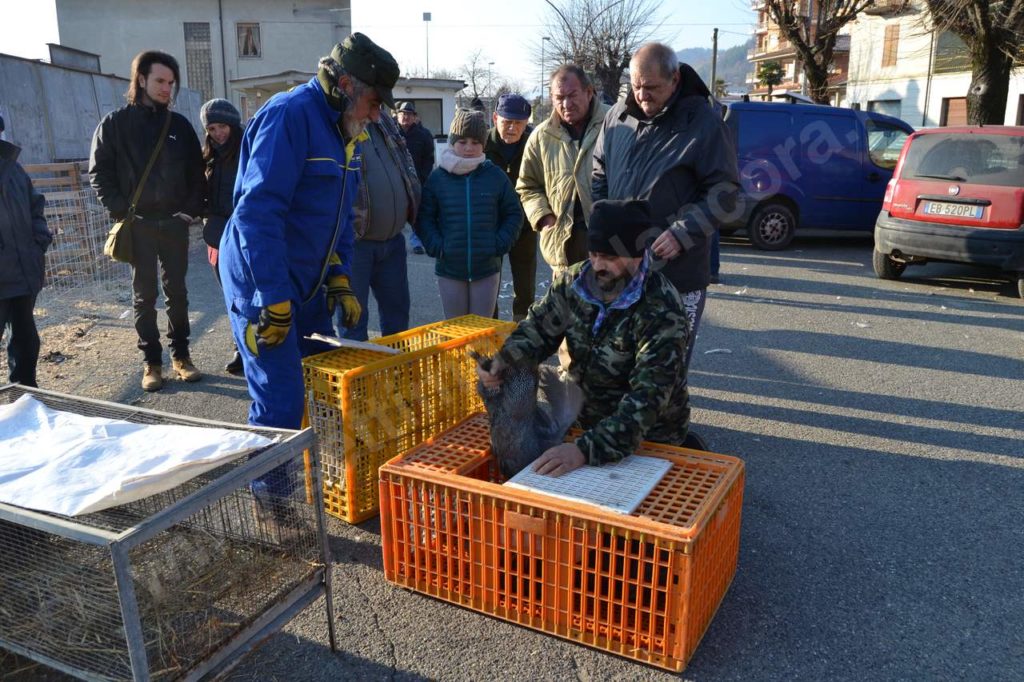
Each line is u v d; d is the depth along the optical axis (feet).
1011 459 13.80
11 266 13.01
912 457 13.94
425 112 85.97
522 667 8.33
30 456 7.60
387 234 14.29
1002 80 43.34
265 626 7.69
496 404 9.66
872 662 8.43
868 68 108.58
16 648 7.32
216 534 7.97
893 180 29.32
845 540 11.05
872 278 31.01
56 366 18.95
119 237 16.26
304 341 11.94
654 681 8.11
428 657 8.50
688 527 7.90
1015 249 25.95
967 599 9.61
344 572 10.18
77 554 7.18
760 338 22.06
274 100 9.55
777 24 69.10
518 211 16.46
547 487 8.70
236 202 9.46
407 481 9.33
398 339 13.33
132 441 7.88
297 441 7.88
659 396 9.18
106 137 16.06
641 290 9.35
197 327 22.97
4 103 37.86
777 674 8.23
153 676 6.67
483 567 9.04
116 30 96.99
